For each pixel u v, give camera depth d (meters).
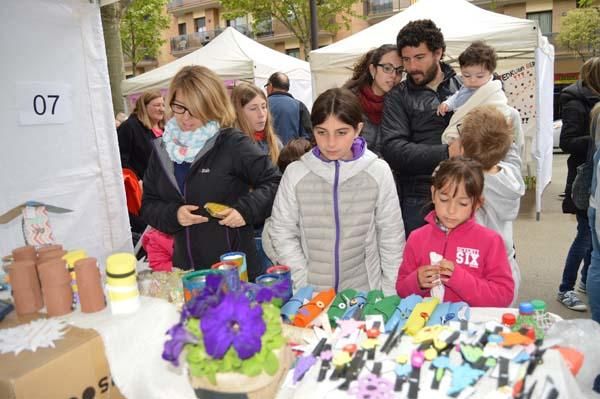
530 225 5.40
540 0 18.98
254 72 6.61
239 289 1.03
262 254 2.23
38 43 1.83
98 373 1.09
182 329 0.93
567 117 3.18
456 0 5.60
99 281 1.23
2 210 1.76
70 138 1.96
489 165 1.74
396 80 2.30
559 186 7.61
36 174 1.86
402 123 2.17
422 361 1.00
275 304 1.07
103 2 2.01
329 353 1.06
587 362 1.09
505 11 19.70
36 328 1.13
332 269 1.78
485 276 1.56
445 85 2.22
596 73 2.80
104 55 2.05
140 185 3.38
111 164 2.10
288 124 3.83
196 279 1.27
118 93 6.43
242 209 1.71
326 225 1.77
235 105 2.56
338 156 1.67
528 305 1.17
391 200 1.80
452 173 1.49
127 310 1.19
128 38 15.37
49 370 0.99
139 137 3.73
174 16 26.11
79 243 2.02
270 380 0.94
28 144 1.83
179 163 1.81
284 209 1.83
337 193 1.75
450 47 4.87
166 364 1.10
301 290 1.46
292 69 7.38
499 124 1.73
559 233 5.02
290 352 1.09
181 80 1.71
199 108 1.72
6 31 1.74
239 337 0.87
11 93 1.77
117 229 2.14
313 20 7.10
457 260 1.58
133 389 1.10
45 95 1.86
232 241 1.85
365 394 0.91
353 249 1.78
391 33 5.32
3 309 1.24
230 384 0.92
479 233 1.57
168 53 26.88
